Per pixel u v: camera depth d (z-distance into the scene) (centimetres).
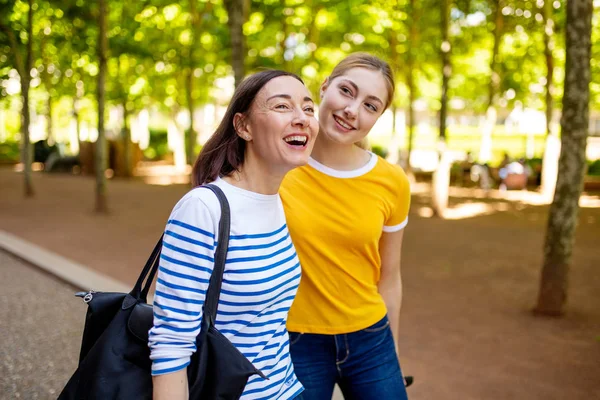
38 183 1847
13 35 1367
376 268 199
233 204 141
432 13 1554
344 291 192
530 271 711
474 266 739
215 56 1797
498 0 1382
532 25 1452
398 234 206
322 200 187
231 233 139
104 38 1173
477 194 1728
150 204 1345
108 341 136
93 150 2234
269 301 146
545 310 529
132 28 1462
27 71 1420
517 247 875
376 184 191
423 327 496
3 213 1165
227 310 141
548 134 1588
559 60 1652
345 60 191
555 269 521
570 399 355
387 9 1450
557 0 1339
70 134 3775
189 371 132
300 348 195
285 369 160
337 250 189
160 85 2278
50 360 404
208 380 130
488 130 1928
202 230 134
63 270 643
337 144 189
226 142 150
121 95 2008
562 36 1493
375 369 198
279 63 1575
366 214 188
